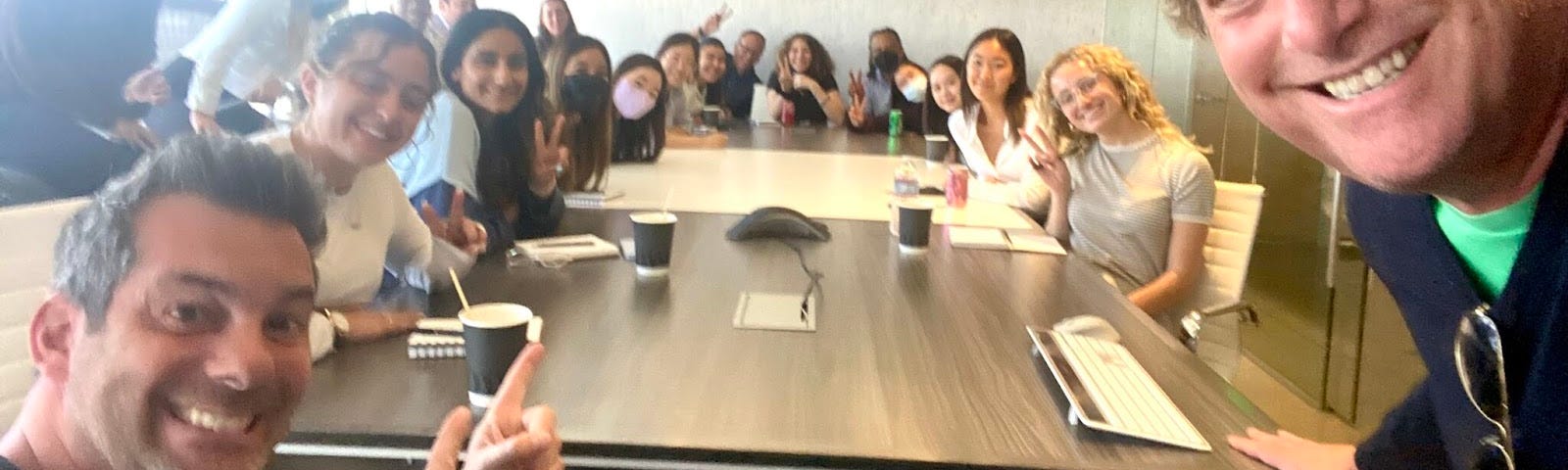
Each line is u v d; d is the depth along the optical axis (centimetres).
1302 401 363
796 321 164
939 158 392
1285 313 380
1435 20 71
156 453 80
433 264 181
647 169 346
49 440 81
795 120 611
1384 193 102
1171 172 252
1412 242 99
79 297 79
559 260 204
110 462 80
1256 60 82
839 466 114
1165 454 116
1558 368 83
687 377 137
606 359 143
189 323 79
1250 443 120
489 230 212
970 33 701
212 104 307
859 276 199
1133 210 255
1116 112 255
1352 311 335
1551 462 88
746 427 120
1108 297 189
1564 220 79
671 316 166
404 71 160
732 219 256
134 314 77
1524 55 71
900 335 159
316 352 139
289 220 83
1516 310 85
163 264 77
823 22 700
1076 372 139
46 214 148
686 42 501
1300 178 364
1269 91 84
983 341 157
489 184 220
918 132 561
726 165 365
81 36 218
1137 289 252
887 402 129
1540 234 81
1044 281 200
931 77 450
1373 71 75
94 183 212
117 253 77
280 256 82
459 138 213
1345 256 337
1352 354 336
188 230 78
